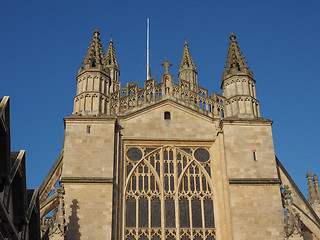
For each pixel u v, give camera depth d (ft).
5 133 102.37
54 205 160.25
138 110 173.78
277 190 160.66
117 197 158.71
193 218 160.25
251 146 167.94
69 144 163.43
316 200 180.24
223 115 179.42
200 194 164.14
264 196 159.53
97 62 183.11
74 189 155.94
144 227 157.28
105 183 157.58
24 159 116.57
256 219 156.04
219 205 161.89
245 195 159.33
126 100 177.37
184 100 178.50
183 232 157.69
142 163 167.32
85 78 178.60
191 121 174.40
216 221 159.84
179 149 170.60
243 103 178.81
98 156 162.30
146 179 165.17
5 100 102.22
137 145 169.78
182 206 161.89
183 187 164.76
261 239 153.07
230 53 194.49
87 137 165.17
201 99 179.83
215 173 166.91
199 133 172.55
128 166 166.71
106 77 181.68
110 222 152.05
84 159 161.27
